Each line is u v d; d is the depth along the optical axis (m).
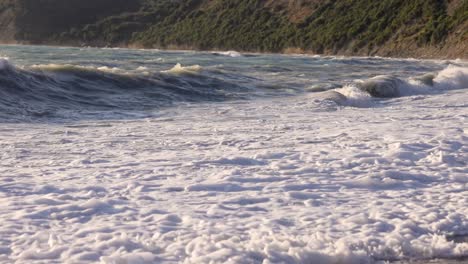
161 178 8.23
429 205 7.25
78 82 18.94
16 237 5.88
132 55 46.75
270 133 12.03
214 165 9.02
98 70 20.03
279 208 7.00
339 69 34.81
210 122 13.95
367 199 7.45
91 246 5.64
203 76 22.59
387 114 15.70
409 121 14.07
